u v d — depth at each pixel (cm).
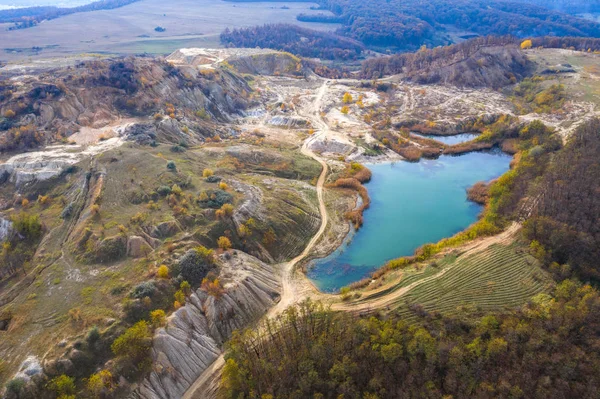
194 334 5784
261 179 9875
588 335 5353
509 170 11462
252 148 11438
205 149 10900
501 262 7250
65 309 5697
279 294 6925
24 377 4738
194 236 7169
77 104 11162
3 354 5072
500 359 5216
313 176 10862
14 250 6912
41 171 8612
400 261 7575
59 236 7112
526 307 6216
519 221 8262
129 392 4991
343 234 8694
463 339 5672
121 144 9838
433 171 11612
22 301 5881
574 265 6919
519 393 4806
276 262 7756
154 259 6594
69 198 8038
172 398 5212
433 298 6556
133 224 7194
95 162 8875
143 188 8188
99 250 6612
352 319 6128
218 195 8181
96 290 6012
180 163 9475
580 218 7506
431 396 4884
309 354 5312
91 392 4834
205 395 5284
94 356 5138
